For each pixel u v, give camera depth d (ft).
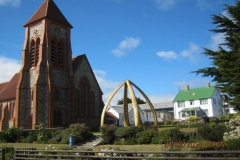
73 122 173.99
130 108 295.28
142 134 104.99
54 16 181.98
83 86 193.77
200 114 285.23
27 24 183.01
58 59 181.47
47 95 164.96
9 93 198.90
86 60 200.64
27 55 179.52
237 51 64.49
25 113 169.78
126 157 47.96
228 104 65.10
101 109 202.39
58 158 61.05
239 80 60.13
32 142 131.64
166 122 221.66
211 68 65.72
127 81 120.88
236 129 70.69
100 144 114.11
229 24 65.41
